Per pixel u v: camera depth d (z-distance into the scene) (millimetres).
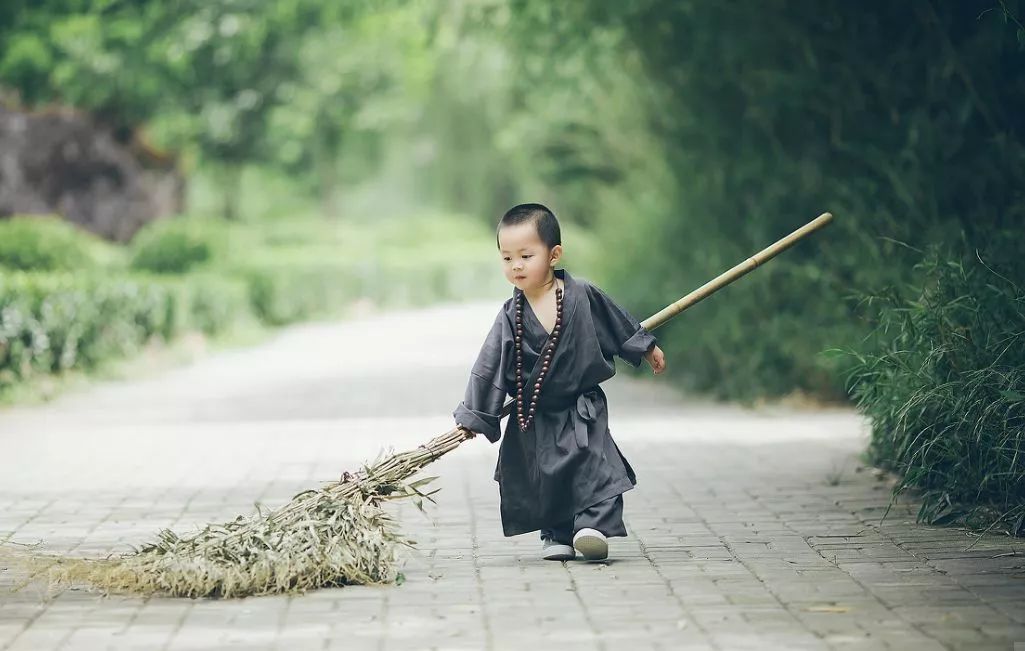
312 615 8797
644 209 31203
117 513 13148
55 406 24531
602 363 10445
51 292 26719
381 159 84312
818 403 23531
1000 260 13719
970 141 18250
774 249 10852
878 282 18938
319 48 58531
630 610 8852
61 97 49688
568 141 34406
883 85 20062
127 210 51750
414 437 19781
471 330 48500
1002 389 11828
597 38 28922
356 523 9812
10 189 49938
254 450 18328
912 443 12367
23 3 43344
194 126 55750
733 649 7844
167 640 8195
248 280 47281
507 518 10703
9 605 9117
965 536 11500
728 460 16719
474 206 82625
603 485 10391
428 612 8859
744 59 22719
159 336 34438
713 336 25219
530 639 8125
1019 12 16078
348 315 56031
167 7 41062
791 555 10734
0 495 14320
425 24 31703
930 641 7961
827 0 20562
